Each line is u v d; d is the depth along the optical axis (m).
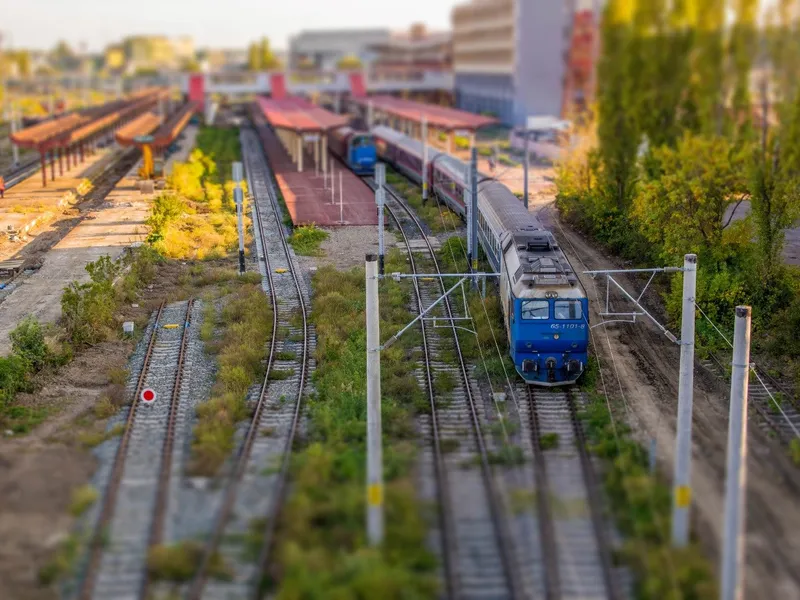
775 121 42.00
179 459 20.28
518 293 25.20
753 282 30.38
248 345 28.16
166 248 41.31
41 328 29.33
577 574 15.57
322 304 32.38
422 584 14.84
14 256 40.88
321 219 47.41
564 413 23.39
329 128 69.12
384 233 45.00
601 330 30.55
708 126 48.31
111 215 50.53
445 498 18.03
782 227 31.67
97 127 75.50
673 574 15.21
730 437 14.87
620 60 48.44
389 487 18.03
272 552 15.90
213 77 135.62
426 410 23.67
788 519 17.52
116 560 16.00
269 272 38.19
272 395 24.88
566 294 25.05
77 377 26.33
